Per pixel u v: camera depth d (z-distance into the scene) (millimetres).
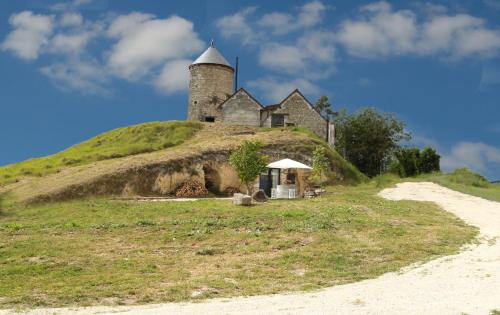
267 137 52656
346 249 19328
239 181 45719
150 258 18375
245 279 15516
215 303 12375
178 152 45844
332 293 13211
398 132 81938
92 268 16969
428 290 13070
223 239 21328
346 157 81250
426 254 18641
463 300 11836
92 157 50188
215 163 45750
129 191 39875
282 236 21578
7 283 15266
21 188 40031
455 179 50406
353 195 37500
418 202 33906
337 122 83938
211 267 17141
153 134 57688
